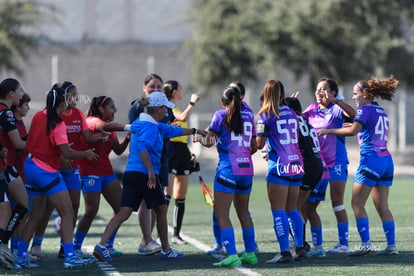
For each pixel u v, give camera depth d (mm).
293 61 89438
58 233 34125
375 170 25859
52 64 128250
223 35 92438
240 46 91500
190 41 99188
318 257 25891
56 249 29594
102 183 27328
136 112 27250
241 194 24609
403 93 121750
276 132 24172
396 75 96188
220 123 24219
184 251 28781
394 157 103750
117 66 132000
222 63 93250
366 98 26219
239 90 24609
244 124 24328
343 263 24281
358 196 26125
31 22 95688
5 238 23797
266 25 89875
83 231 26938
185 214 45531
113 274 22500
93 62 131000
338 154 27359
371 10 90562
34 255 26719
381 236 32281
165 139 27469
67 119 25703
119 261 25766
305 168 24891
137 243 31703
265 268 23438
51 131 23297
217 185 24203
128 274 22516
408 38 102875
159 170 26469
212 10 95500
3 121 23969
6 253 23875
